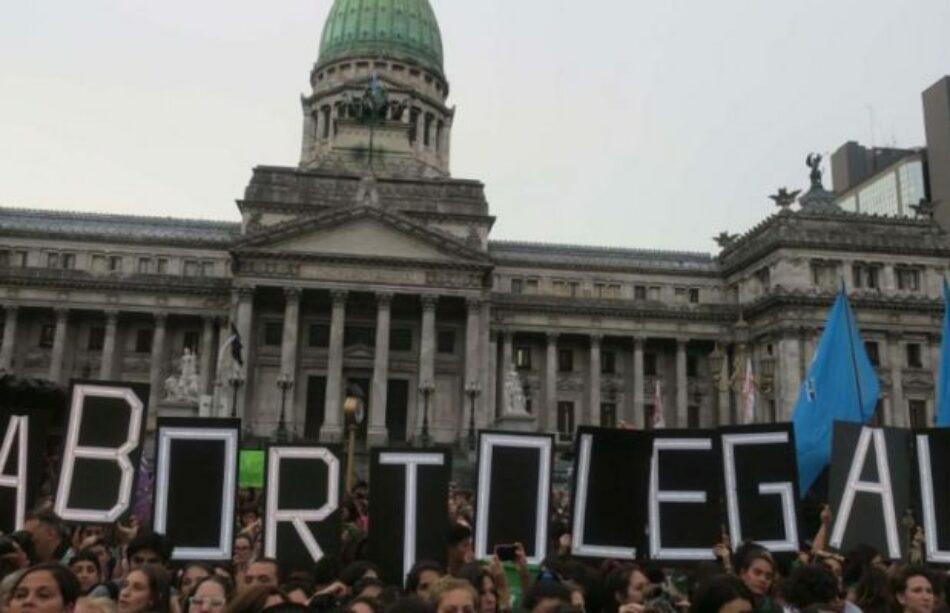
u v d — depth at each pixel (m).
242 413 94.38
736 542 17.73
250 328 96.94
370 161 115.50
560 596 12.19
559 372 114.31
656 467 18.30
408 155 121.69
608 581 14.87
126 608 12.04
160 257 113.12
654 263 121.44
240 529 23.91
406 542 17.97
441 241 99.31
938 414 29.59
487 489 18.17
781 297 103.94
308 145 141.50
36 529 15.95
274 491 18.30
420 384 97.00
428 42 150.00
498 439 18.39
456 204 110.00
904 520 18.56
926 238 109.69
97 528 22.25
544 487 18.22
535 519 18.08
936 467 18.52
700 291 120.94
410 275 99.06
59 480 17.80
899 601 14.39
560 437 111.25
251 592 12.08
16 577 10.09
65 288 105.44
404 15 147.75
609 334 112.38
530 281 118.50
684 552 17.83
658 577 18.56
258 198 107.44
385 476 18.31
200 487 17.89
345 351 102.25
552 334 111.62
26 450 18.55
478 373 98.56
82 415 18.09
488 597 13.77
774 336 106.38
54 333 107.94
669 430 18.41
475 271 99.81
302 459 18.47
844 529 18.59
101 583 15.35
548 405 110.56
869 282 107.81
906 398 105.00
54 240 111.75
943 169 197.12
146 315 107.50
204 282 106.31
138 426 18.22
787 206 109.81
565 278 118.94
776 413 104.19
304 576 16.03
